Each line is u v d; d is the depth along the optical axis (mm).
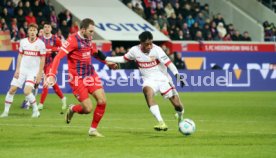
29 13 49906
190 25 58781
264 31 62438
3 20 48562
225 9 64875
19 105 35125
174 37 56844
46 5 51500
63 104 31750
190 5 60250
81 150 16797
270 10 66000
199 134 20906
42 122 25047
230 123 25750
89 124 24438
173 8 59500
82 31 19594
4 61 45500
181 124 20312
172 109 34062
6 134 20359
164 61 21109
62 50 19500
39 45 27578
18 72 27500
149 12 58781
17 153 16188
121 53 50594
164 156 15781
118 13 57719
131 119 27359
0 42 47031
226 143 18406
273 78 54219
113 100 40156
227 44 57188
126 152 16469
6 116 27844
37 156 15680
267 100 41531
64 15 52125
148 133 21188
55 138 19422
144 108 33969
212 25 59500
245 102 39406
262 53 56875
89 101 19938
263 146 17797
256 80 53438
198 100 41000
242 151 16781
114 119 27344
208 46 56531
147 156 15773
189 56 53938
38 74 27688
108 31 54781
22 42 27578
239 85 52562
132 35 55312
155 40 55094
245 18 64188
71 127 23031
